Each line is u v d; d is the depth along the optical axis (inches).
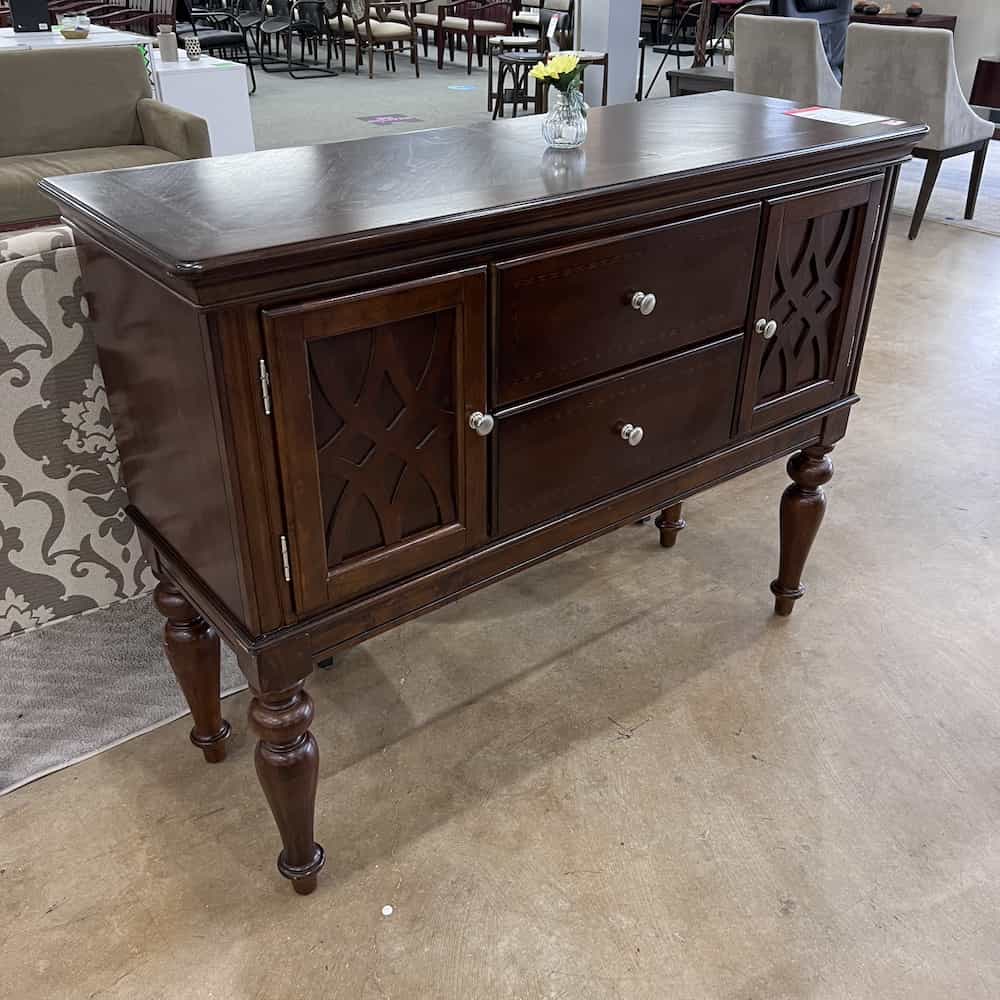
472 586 53.9
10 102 147.1
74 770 63.1
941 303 144.7
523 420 50.5
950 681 71.8
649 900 54.8
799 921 53.6
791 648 75.2
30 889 54.9
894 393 117.1
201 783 62.3
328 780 62.7
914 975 50.7
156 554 55.3
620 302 51.7
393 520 48.2
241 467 41.2
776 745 65.8
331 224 40.8
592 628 77.4
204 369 39.5
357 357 42.8
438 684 71.2
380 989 49.9
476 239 44.1
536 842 58.4
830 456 103.0
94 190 47.6
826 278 63.7
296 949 51.9
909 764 64.3
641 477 59.5
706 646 75.4
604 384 53.5
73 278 55.1
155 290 41.4
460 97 293.9
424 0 336.8
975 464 101.7
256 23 322.3
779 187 56.9
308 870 53.8
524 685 71.2
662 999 49.4
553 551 57.1
